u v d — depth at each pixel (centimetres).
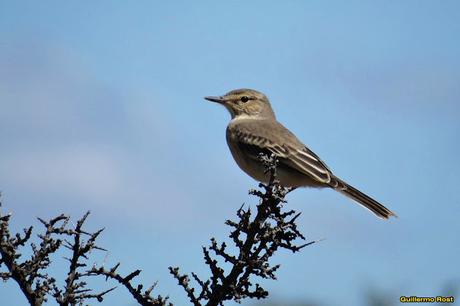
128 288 873
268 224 978
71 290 824
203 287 928
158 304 878
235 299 934
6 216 825
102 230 844
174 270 928
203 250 959
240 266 945
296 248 971
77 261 835
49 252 828
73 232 832
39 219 831
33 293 823
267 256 972
